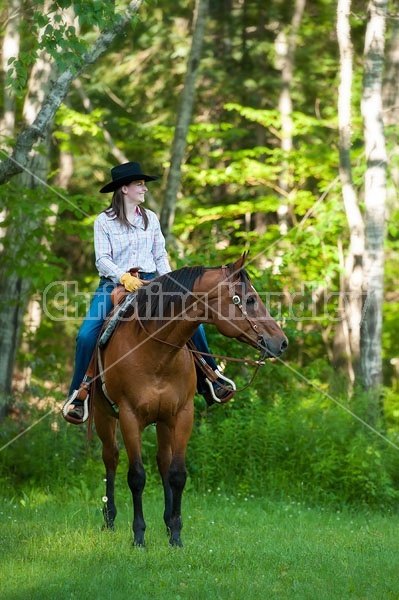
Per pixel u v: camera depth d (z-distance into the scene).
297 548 8.87
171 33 26.05
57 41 10.96
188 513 11.35
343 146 15.80
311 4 26.77
